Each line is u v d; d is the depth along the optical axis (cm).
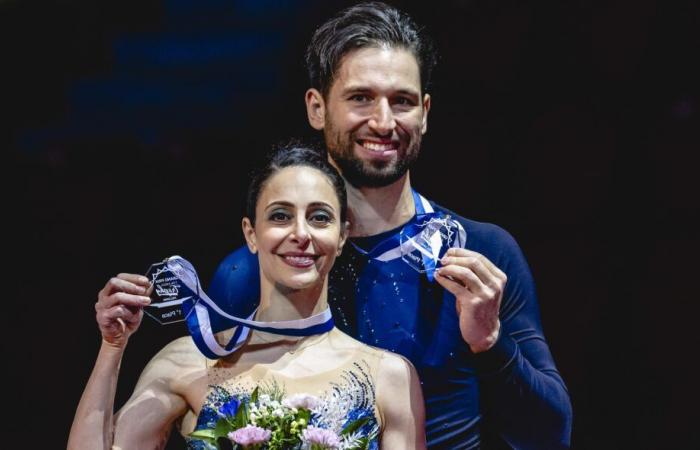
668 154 1659
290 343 855
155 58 1872
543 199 1653
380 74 899
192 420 852
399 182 939
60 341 1602
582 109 1700
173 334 1511
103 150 1770
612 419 1552
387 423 855
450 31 1766
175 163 1741
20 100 1819
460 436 951
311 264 841
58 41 1878
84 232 1683
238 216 1680
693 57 1705
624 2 1738
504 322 962
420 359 938
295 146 875
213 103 1797
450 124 1700
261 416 792
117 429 843
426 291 947
